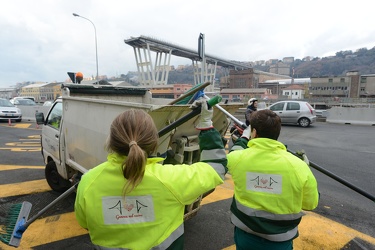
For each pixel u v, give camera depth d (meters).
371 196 2.30
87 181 1.24
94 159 3.18
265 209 1.73
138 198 1.21
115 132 1.21
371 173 6.18
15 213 2.36
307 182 1.68
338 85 72.12
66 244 3.10
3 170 5.96
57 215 3.80
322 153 8.30
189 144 2.87
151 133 1.24
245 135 2.21
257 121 1.83
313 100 35.19
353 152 8.48
